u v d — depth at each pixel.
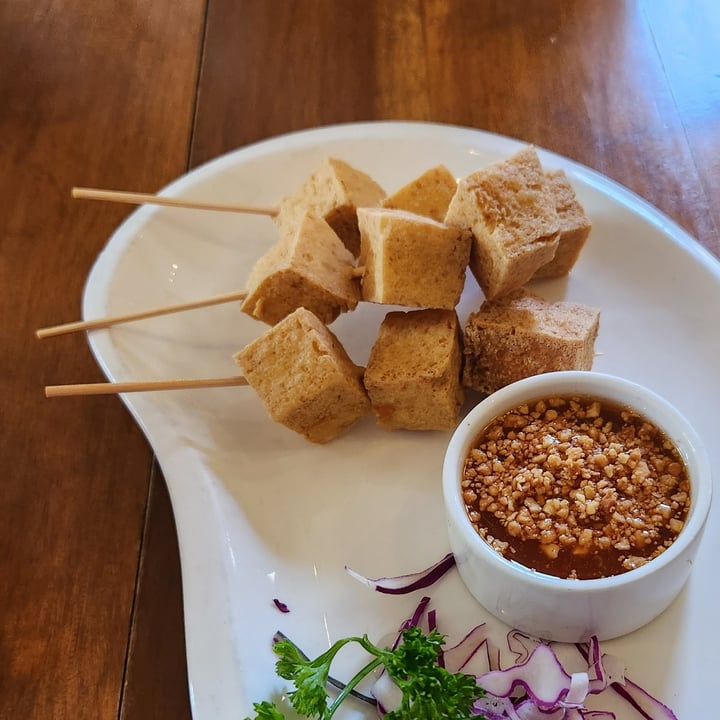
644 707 0.16
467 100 0.30
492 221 0.21
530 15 0.32
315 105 0.30
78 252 0.26
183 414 0.22
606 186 0.25
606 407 0.19
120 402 0.23
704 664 0.17
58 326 0.23
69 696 0.18
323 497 0.20
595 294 0.24
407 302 0.21
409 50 0.32
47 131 0.30
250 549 0.19
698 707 0.16
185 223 0.26
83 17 0.34
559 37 0.31
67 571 0.20
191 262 0.25
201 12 0.34
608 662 0.17
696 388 0.21
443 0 0.33
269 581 0.19
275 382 0.21
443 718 0.15
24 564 0.20
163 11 0.34
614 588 0.16
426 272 0.21
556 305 0.22
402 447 0.21
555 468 0.18
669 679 0.17
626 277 0.24
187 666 0.17
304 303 0.22
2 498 0.21
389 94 0.30
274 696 0.17
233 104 0.30
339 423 0.21
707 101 0.29
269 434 0.22
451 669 0.17
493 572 0.16
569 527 0.17
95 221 0.27
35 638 0.19
